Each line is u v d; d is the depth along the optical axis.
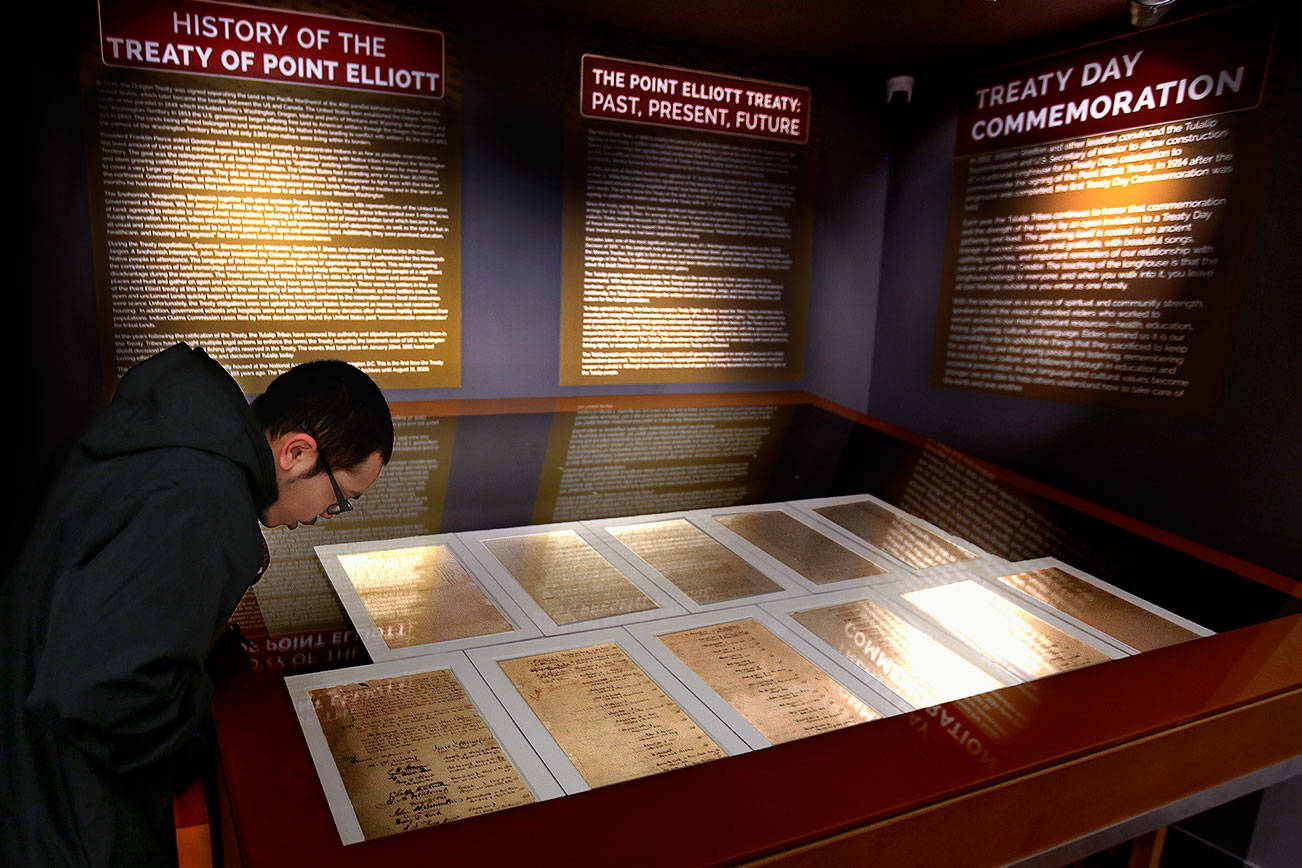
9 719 0.93
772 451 2.67
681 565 1.66
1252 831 1.97
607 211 3.19
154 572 0.90
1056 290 2.83
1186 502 2.40
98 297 2.58
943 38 2.88
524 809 0.86
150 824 0.98
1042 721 1.06
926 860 0.93
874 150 3.57
